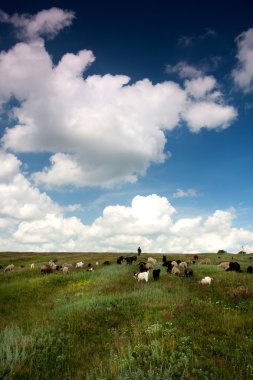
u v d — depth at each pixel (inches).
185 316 622.8
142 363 415.8
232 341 488.4
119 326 615.2
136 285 1104.8
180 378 362.0
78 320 659.4
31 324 703.7
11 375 431.5
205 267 1571.1
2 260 2755.9
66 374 430.3
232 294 895.1
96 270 1672.0
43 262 2549.2
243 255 2471.7
